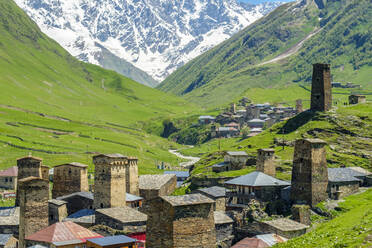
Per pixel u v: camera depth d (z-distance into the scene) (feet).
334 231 270.46
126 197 505.66
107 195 465.88
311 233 291.58
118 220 402.11
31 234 388.78
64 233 356.18
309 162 457.27
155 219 208.85
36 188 394.73
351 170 527.81
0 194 654.53
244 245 312.91
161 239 205.57
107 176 466.70
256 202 429.79
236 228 367.86
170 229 202.49
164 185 604.08
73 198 496.64
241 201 491.31
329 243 244.42
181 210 203.62
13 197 645.10
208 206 210.38
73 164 537.65
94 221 433.48
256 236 329.31
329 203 456.04
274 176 570.87
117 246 313.53
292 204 464.24
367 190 500.74
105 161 468.34
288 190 477.77
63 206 476.13
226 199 499.92
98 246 312.50
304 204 451.94
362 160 644.69
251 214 400.67
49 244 342.03
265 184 482.69
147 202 212.23
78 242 342.85
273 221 367.45
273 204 463.01
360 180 508.12
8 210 457.27
